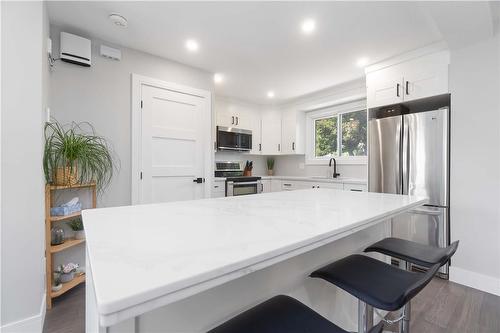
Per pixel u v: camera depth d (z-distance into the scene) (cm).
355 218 90
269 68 308
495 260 208
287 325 68
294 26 217
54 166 197
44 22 177
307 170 462
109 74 249
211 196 324
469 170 221
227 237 65
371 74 298
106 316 34
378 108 300
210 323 78
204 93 318
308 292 112
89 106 237
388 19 204
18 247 152
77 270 219
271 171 514
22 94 153
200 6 191
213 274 45
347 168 403
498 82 206
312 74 327
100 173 233
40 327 157
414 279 95
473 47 219
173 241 61
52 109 219
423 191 244
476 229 217
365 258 116
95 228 74
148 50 265
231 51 265
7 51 149
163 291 39
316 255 115
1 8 147
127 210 106
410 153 254
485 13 172
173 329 69
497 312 182
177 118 297
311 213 99
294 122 452
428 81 247
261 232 70
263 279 93
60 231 203
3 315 147
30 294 155
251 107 464
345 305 131
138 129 267
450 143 232
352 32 225
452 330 162
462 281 224
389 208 112
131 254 52
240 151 464
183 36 235
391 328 164
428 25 212
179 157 300
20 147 152
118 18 203
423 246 130
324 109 432
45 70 184
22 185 153
